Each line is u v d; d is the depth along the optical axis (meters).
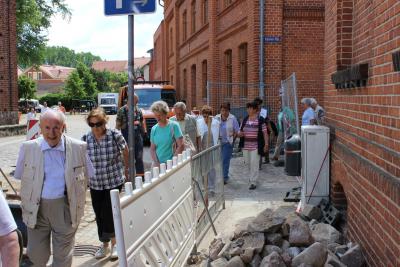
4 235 2.59
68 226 4.62
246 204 8.66
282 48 15.31
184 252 5.41
